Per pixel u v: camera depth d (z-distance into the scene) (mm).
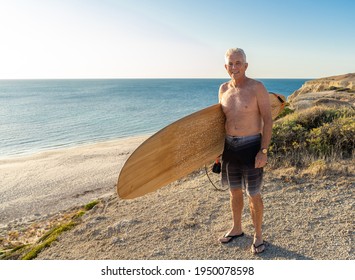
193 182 5797
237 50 3178
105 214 5090
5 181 14188
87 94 102688
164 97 86312
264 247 3412
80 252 3990
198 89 141000
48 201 11039
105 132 29922
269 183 5051
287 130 6883
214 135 3758
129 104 62906
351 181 4738
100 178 13570
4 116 43625
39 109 53281
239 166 3389
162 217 4539
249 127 3240
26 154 21047
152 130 30781
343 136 6238
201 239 3814
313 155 5879
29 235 6531
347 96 16516
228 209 4492
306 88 45125
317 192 4566
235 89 3295
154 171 3449
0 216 9945
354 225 3645
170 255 3564
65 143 24672
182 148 3607
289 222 3879
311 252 3268
